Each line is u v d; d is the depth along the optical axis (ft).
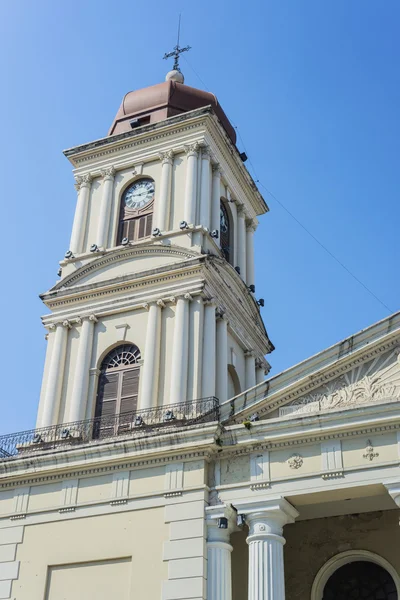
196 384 87.71
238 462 73.72
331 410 71.31
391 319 74.49
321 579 78.95
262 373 106.42
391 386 71.97
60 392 93.91
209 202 104.37
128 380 92.27
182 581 68.90
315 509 75.46
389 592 77.15
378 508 75.20
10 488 81.51
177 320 92.22
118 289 98.12
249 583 68.08
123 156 111.24
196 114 107.55
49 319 99.60
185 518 71.82
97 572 73.56
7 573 76.64
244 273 110.63
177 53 126.72
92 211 108.99
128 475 76.64
